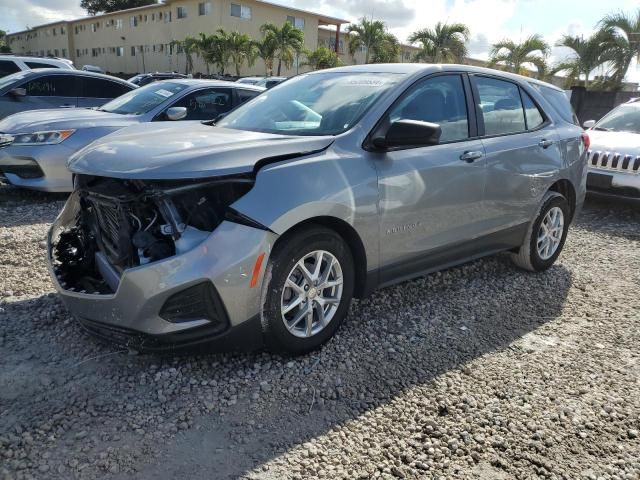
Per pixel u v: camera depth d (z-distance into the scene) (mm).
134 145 3172
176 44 41219
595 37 20797
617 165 7559
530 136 4656
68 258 3443
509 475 2406
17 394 2773
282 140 3234
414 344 3533
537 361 3412
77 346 3275
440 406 2875
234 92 7965
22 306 3795
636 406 2979
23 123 6738
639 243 6410
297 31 35938
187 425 2609
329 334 3338
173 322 2777
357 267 3475
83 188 3301
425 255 3838
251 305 2902
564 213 5105
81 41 53938
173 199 2852
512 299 4410
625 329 3955
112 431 2535
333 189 3143
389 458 2465
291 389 2934
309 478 2312
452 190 3875
